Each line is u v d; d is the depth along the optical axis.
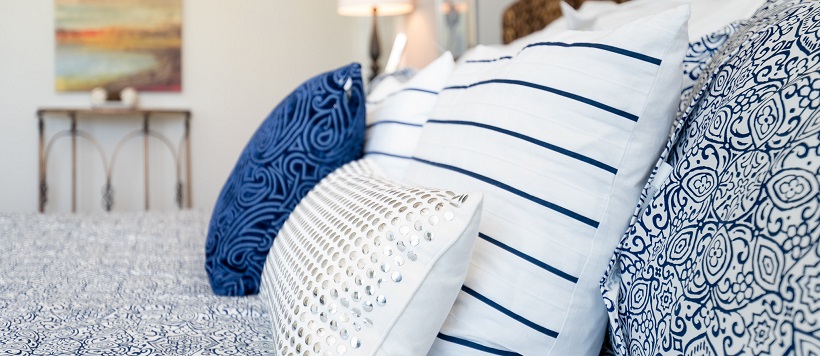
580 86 0.74
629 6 1.49
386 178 0.98
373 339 0.64
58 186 4.09
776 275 0.47
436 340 0.74
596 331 0.75
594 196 0.73
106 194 4.14
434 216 0.66
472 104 0.87
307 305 0.69
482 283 0.73
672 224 0.64
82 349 0.83
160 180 4.22
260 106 4.37
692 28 1.20
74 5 4.01
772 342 0.46
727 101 0.64
